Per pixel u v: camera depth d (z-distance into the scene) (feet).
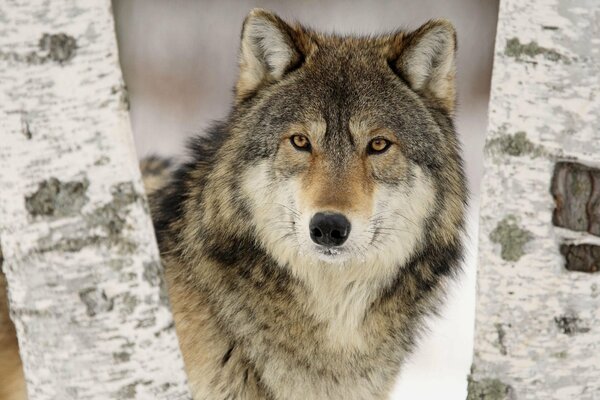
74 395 16.43
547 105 16.93
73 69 15.96
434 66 28.02
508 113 17.17
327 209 24.54
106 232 16.26
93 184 16.17
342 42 28.37
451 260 28.25
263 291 26.20
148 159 35.09
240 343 26.20
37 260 16.17
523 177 17.15
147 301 16.60
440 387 39.24
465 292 46.91
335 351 26.55
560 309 17.24
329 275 26.07
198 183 28.14
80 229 16.16
